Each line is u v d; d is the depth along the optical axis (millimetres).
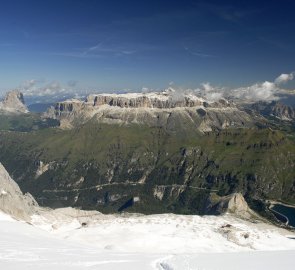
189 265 76438
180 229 178625
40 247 102125
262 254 96500
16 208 187750
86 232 169375
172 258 85500
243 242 172625
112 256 90250
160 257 90562
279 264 79750
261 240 180750
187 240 164625
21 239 115688
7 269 72312
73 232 169875
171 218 194250
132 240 158500
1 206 182375
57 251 95812
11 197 192250
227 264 78938
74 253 94125
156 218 193250
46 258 83500
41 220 192125
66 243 123688
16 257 83438
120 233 166875
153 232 171500
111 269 73250
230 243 169625
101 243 155375
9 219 167125
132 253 100000
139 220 189375
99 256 89375
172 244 157875
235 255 93688
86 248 113062
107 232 169000
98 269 73000
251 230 193750
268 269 74438
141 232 170000
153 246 154250
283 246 178625
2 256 83938
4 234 122188
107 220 191250
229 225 193000
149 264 79188
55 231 179500
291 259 86625
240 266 77125
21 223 157000
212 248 157750
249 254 95875
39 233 144000
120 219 191375
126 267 75375
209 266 76438
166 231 173375
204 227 184125
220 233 178625
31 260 80375
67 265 75875
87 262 79750
